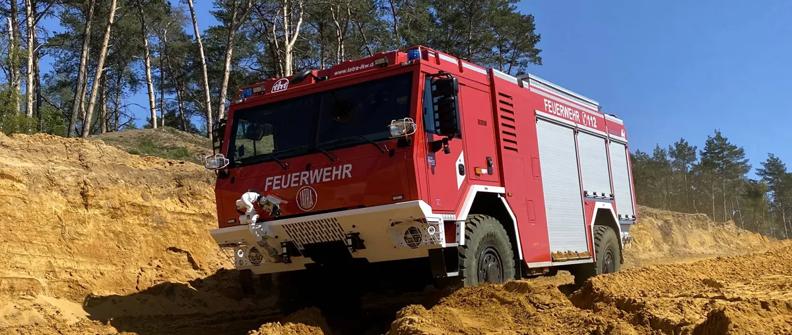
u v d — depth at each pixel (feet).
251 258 31.94
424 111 29.04
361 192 28.66
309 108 31.32
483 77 34.30
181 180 47.42
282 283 34.99
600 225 47.06
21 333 30.19
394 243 28.73
